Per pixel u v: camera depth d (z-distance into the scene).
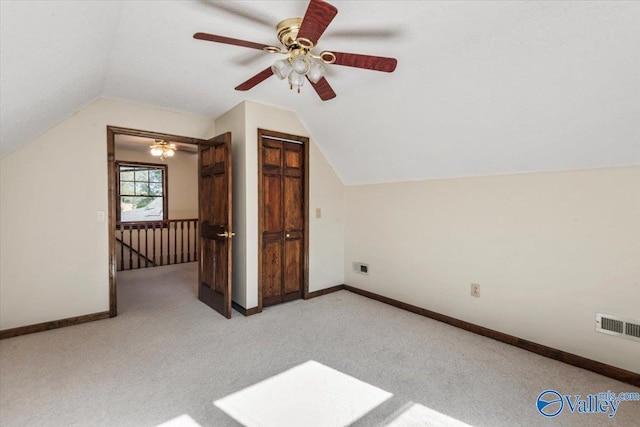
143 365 2.20
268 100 3.19
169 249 6.24
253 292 3.28
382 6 1.63
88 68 2.19
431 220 3.23
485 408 1.77
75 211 2.99
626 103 1.77
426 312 3.26
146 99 3.15
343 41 1.98
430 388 1.96
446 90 2.31
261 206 3.34
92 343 2.55
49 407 1.74
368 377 2.08
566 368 2.23
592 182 2.20
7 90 1.65
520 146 2.38
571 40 1.65
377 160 3.48
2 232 2.67
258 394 1.89
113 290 3.17
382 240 3.75
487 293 2.79
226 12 1.73
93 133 3.07
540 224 2.46
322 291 4.02
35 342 2.57
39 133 2.79
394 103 2.69
